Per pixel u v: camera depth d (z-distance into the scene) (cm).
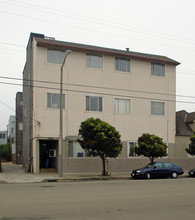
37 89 2278
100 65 2512
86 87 2438
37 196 1091
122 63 2600
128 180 1891
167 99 2758
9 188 1356
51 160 2483
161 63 2767
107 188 1369
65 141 2302
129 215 794
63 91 2356
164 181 1784
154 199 1055
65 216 767
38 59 2308
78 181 1836
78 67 2425
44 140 2397
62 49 2386
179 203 981
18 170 2722
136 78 2638
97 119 2034
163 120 2716
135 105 2609
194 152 2452
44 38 2675
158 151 2180
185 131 2856
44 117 2278
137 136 2586
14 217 752
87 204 938
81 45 2603
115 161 2391
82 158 2272
